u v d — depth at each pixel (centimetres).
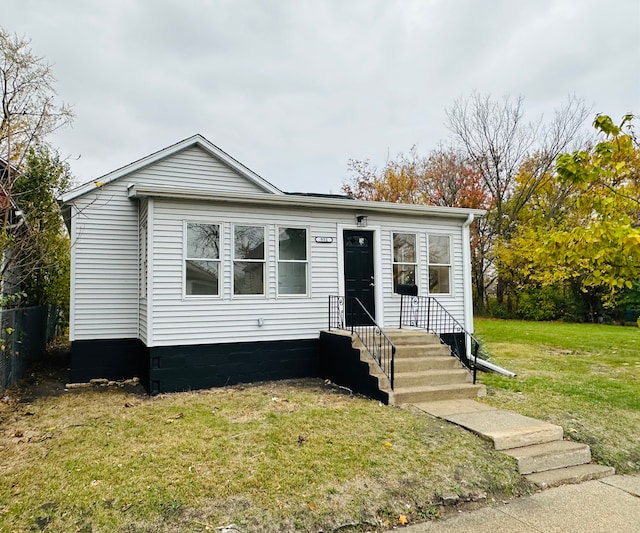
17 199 959
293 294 861
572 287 2170
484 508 396
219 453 461
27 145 873
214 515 354
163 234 764
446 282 991
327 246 894
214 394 724
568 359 1100
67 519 344
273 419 571
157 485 393
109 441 500
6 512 351
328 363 833
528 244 2170
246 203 823
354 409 619
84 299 874
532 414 610
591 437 545
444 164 2708
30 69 905
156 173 981
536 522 371
